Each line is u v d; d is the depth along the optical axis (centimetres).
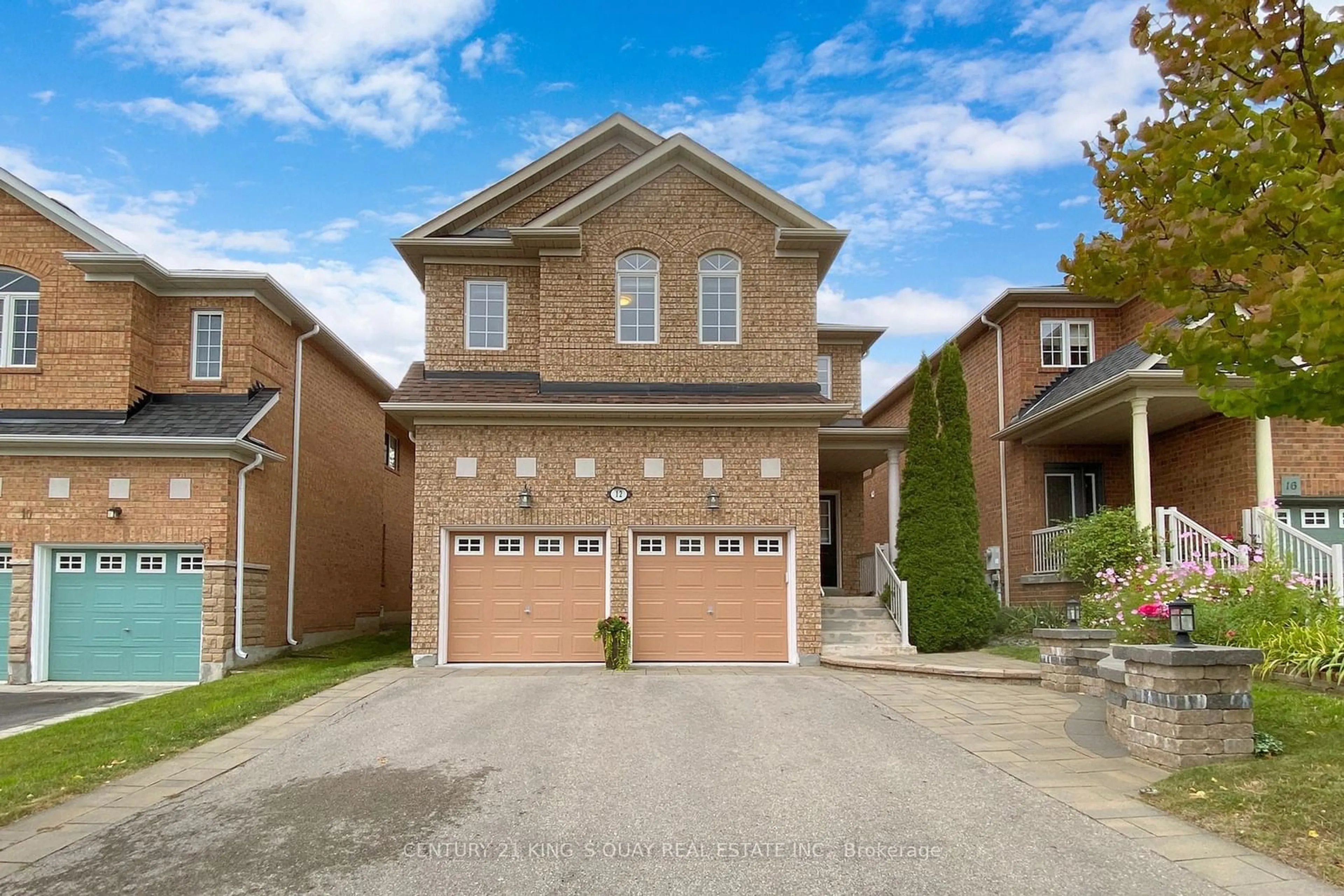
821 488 2097
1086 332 1992
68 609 1528
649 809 676
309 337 1916
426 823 655
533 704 1061
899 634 1554
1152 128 578
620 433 1496
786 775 760
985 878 536
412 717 1005
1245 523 1471
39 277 1608
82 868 588
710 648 1483
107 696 1386
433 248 1598
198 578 1533
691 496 1488
